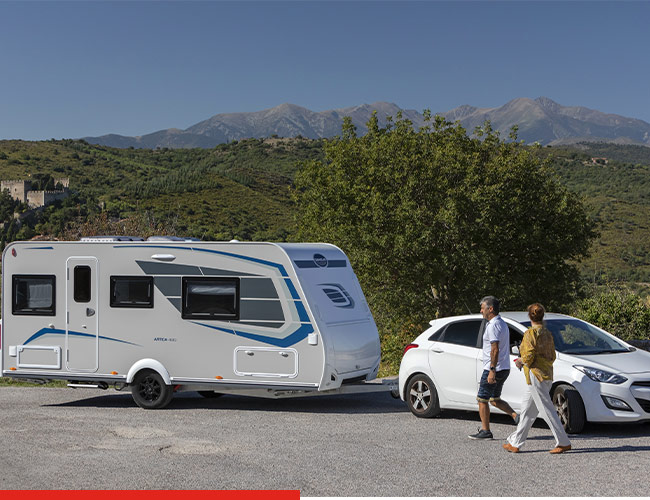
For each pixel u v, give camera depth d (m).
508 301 26.95
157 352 11.54
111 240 11.86
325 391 11.09
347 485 6.52
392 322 26.31
